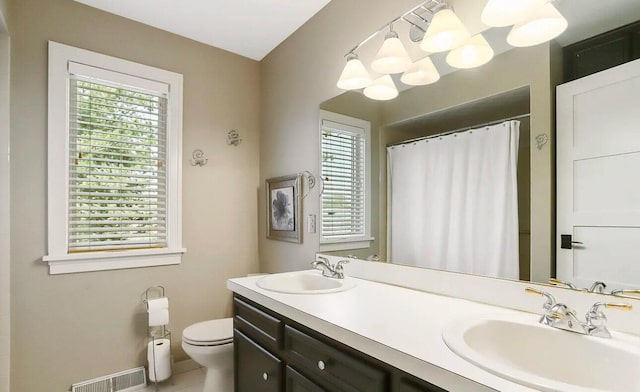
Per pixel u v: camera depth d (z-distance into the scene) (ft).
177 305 7.85
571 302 3.41
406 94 5.24
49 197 6.39
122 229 7.29
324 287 5.67
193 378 7.58
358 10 6.15
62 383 6.48
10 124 6.04
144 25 7.55
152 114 7.78
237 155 8.94
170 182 7.80
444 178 4.69
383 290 4.94
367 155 5.88
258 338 4.88
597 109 3.30
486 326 3.27
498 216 4.07
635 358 2.57
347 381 3.30
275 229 8.43
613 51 3.22
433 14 4.39
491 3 3.47
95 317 6.85
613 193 3.18
